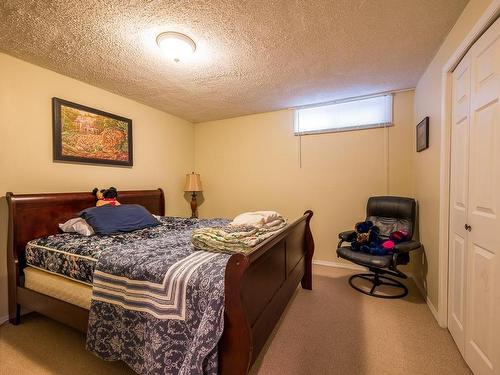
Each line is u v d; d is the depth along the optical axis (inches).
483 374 50.5
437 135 78.2
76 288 62.5
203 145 163.8
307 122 133.1
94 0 55.6
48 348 66.1
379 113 117.7
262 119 145.3
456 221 65.8
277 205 142.7
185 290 45.3
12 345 67.4
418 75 97.5
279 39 72.4
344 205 126.8
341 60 85.0
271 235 64.5
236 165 153.7
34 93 85.0
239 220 75.0
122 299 52.3
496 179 46.8
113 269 54.7
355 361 59.8
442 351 62.9
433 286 81.9
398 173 116.0
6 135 78.5
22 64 82.0
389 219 106.9
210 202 162.2
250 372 56.6
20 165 81.7
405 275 109.0
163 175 140.4
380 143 119.0
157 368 44.3
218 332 39.9
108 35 69.0
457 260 65.1
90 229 82.5
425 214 92.4
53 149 89.7
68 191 94.7
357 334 70.4
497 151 46.6
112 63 84.8
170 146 145.6
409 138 113.3
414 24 65.9
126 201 111.6
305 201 135.5
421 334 70.0
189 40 71.1
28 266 75.2
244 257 40.6
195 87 106.6
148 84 102.9
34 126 85.0
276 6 58.7
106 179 108.8
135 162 123.0
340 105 125.2
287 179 139.6
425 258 92.0
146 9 58.9
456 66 66.6
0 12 59.0
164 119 141.3
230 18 62.8
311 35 70.6
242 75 95.4
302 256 94.6
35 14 60.1
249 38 71.7
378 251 90.7
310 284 99.1
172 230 91.6
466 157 59.4
